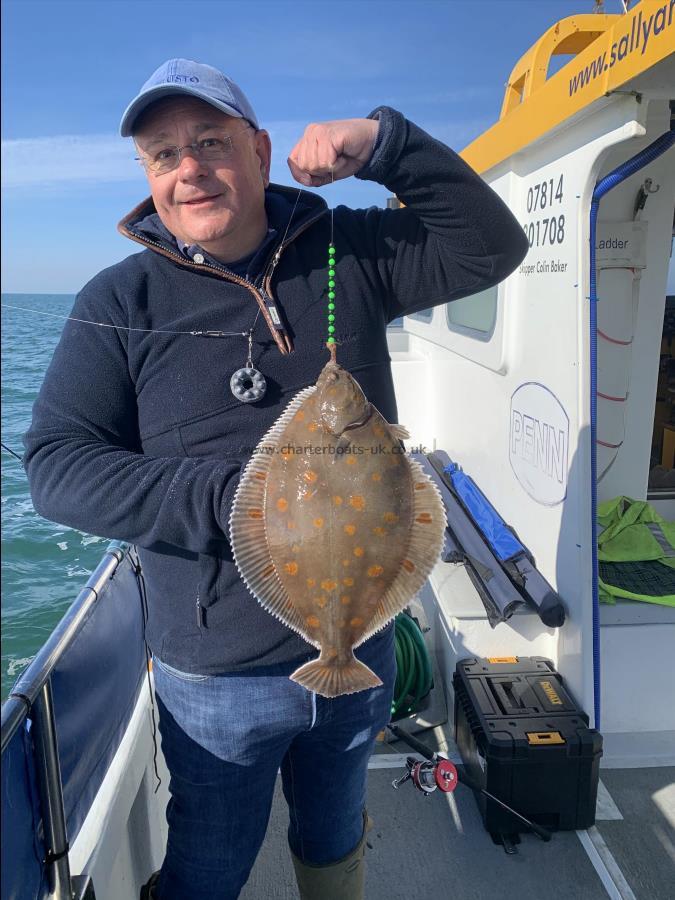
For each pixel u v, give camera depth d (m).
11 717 1.48
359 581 1.70
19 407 7.32
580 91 2.51
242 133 1.75
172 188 1.74
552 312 3.08
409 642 3.53
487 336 3.95
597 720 2.94
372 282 2.02
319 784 2.13
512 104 3.87
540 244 3.19
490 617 3.23
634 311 3.87
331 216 1.97
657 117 3.35
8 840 1.50
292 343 1.89
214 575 1.81
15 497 7.17
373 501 1.69
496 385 3.98
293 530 1.67
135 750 2.45
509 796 2.74
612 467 4.18
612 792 3.02
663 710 3.19
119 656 2.40
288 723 1.91
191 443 1.86
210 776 1.95
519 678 3.10
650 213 3.77
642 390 4.04
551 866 2.68
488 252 1.91
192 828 2.02
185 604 1.87
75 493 1.70
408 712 3.56
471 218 1.85
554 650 3.22
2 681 1.44
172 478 1.66
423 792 2.86
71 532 7.08
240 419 1.85
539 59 3.35
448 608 3.34
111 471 1.68
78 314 1.88
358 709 2.00
